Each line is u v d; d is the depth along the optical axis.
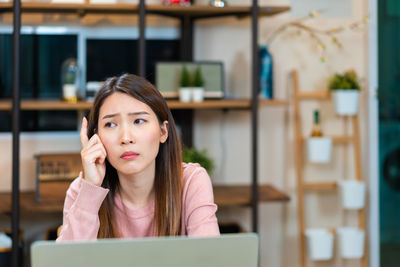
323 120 3.90
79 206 1.46
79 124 3.71
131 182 1.54
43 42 3.64
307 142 3.68
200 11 3.42
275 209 3.89
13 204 3.08
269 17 3.72
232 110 3.82
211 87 3.51
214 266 1.05
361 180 3.85
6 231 3.45
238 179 3.86
